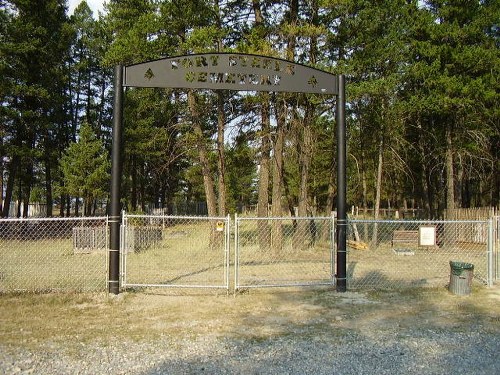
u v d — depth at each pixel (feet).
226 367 17.04
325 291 31.07
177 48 55.11
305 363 17.53
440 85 59.82
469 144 71.72
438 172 90.84
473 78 63.62
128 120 99.60
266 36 52.70
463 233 64.95
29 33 78.18
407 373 16.55
